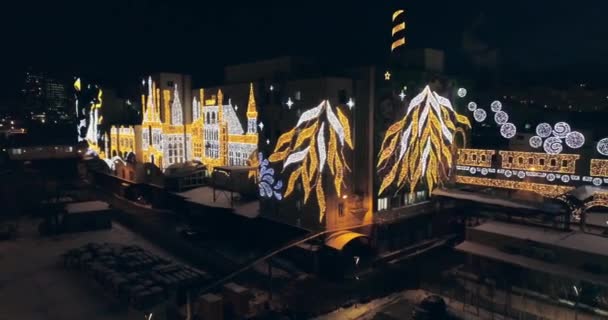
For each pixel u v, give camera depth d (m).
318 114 47.59
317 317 37.03
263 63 63.12
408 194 55.03
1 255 55.62
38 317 38.25
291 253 50.09
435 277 44.84
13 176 83.31
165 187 74.00
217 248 56.25
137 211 76.69
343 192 49.38
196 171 73.81
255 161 63.62
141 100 82.75
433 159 57.97
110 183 94.88
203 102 76.06
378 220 50.84
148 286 42.41
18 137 116.44
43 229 64.88
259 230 55.56
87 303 41.22
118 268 48.25
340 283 43.88
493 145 64.81
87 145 107.44
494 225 47.94
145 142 81.75
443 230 58.47
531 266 39.41
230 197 65.38
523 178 55.78
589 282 35.81
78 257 51.28
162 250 56.59
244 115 65.69
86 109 105.75
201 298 36.75
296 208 50.53
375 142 50.16
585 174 51.03
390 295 41.66
